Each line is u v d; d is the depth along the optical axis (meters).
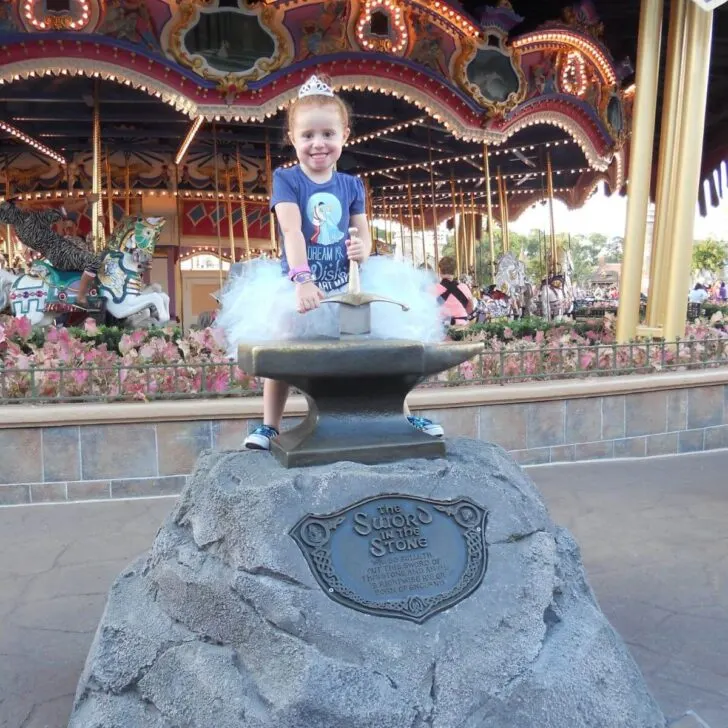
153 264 18.03
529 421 5.98
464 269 22.45
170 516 2.54
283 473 2.28
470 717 1.96
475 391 5.79
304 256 2.50
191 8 8.48
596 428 6.22
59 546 4.25
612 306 21.88
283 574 2.06
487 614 2.11
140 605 2.42
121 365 5.59
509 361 6.44
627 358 6.86
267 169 14.48
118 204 17.66
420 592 2.12
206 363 5.47
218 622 2.14
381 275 2.78
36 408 5.08
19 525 4.62
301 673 1.93
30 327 7.15
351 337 2.47
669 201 8.29
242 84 8.84
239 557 2.12
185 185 17.84
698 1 7.40
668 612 3.34
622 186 17.23
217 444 5.28
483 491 2.34
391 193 23.22
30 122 15.31
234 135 15.42
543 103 10.95
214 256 20.36
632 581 3.70
